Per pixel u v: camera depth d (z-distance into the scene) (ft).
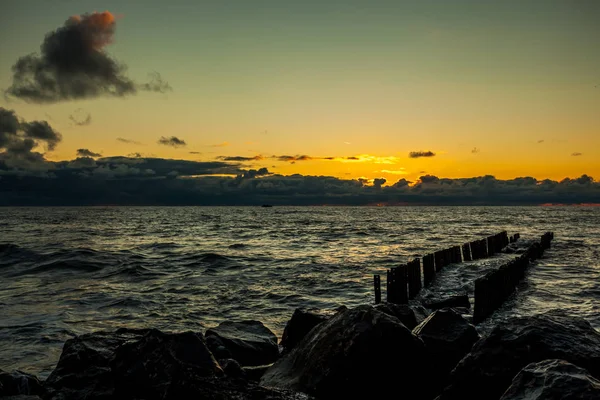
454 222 319.68
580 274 79.05
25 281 72.64
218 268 88.43
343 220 361.30
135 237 175.52
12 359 36.01
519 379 16.92
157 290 65.36
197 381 18.54
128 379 21.27
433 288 66.74
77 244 140.36
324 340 21.98
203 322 48.55
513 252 118.73
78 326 45.68
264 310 54.13
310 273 81.66
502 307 53.62
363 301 59.00
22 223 294.25
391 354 20.40
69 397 22.82
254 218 420.36
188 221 345.72
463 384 20.21
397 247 132.98
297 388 20.47
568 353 20.25
